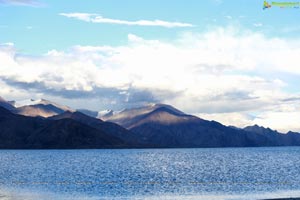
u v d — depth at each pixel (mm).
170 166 142875
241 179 86750
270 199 51188
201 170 119375
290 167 132250
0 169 122062
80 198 56750
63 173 105312
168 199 56000
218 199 55844
